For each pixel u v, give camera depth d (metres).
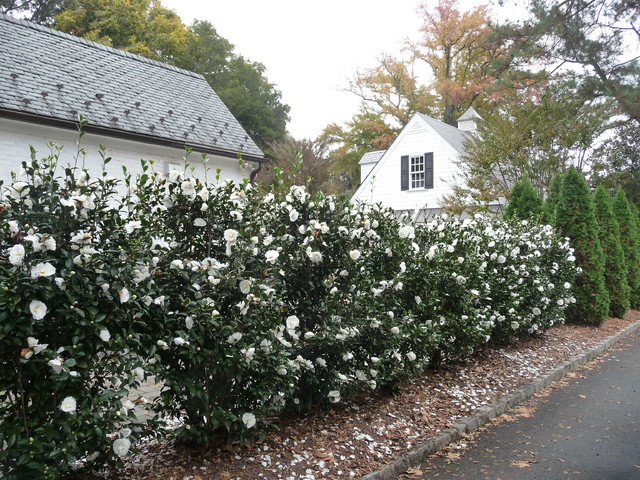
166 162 10.96
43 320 2.60
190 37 29.66
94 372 2.80
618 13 14.31
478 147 15.48
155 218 3.46
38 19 24.72
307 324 4.20
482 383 5.88
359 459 3.71
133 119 10.64
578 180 10.73
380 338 4.59
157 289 2.96
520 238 7.81
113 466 2.89
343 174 33.19
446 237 6.10
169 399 3.24
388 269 5.04
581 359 7.61
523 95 15.34
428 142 20.72
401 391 5.26
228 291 3.32
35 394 2.54
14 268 2.39
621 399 5.73
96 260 2.65
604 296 10.48
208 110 13.33
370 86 31.83
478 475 3.72
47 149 8.98
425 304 5.24
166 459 3.43
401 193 21.47
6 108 8.23
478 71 29.03
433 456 4.06
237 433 3.51
